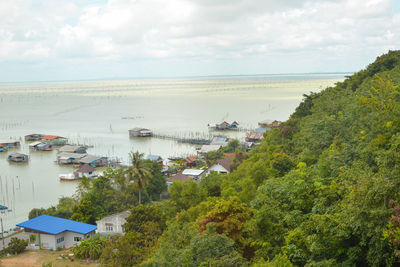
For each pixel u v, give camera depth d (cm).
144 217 6400
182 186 7631
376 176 2830
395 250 2262
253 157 8631
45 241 7231
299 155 6731
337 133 6197
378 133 4438
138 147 17662
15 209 9712
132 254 5181
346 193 3272
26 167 14588
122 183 9231
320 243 2734
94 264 6353
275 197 4028
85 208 8200
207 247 3077
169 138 19438
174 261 3128
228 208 3766
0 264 6488
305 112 11600
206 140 18225
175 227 3916
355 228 2558
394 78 8381
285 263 2736
